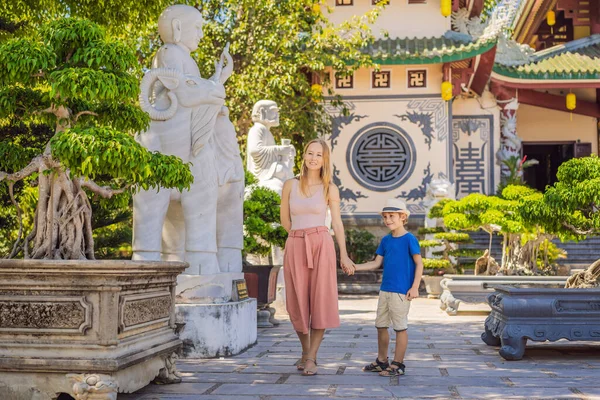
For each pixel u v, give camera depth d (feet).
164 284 17.61
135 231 22.89
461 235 53.26
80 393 14.29
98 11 24.99
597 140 81.00
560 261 62.59
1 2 24.90
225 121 25.88
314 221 19.77
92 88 14.58
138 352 15.64
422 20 68.85
